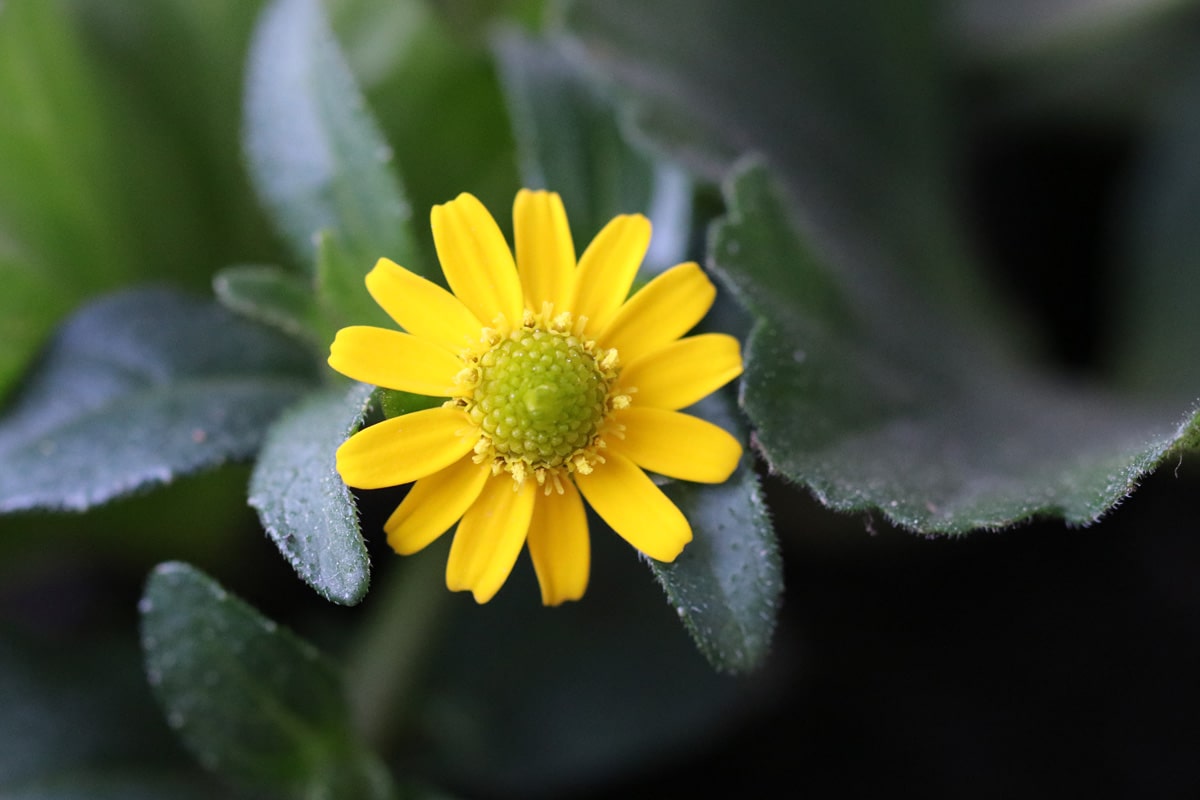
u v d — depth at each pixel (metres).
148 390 0.19
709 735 0.20
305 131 0.19
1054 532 0.22
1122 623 0.21
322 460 0.17
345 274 0.18
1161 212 0.23
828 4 0.21
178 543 0.21
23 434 0.19
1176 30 0.23
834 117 0.21
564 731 0.20
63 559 0.21
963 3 0.24
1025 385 0.21
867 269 0.20
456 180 0.21
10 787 0.19
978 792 0.20
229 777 0.18
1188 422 0.17
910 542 0.21
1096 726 0.21
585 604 0.20
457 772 0.20
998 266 0.24
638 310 0.17
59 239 0.20
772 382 0.18
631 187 0.19
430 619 0.20
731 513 0.17
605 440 0.17
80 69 0.20
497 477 0.17
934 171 0.22
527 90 0.20
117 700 0.20
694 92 0.20
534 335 0.17
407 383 0.17
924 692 0.21
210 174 0.21
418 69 0.21
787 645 0.21
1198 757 0.20
